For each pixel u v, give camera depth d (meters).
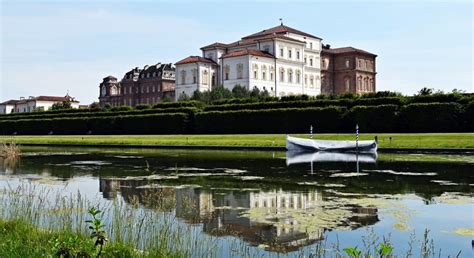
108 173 21.56
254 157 30.16
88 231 9.94
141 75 142.00
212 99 85.81
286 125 54.34
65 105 127.00
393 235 9.89
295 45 114.62
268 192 15.55
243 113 56.78
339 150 34.34
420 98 48.81
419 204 13.13
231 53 107.44
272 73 108.50
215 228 10.53
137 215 11.48
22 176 20.80
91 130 67.12
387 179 18.30
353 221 11.16
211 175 20.33
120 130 64.94
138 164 26.03
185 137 50.09
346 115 51.44
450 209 12.45
